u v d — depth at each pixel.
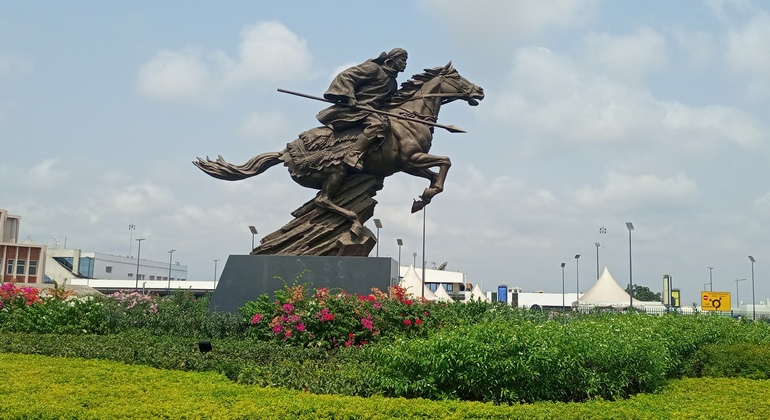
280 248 14.78
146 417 6.21
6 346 10.41
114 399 6.91
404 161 14.72
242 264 14.37
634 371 8.35
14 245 49.69
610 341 8.34
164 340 11.34
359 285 13.90
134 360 9.47
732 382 9.36
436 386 7.63
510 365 7.44
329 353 10.40
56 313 12.56
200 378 8.27
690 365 10.50
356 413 6.50
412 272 35.16
